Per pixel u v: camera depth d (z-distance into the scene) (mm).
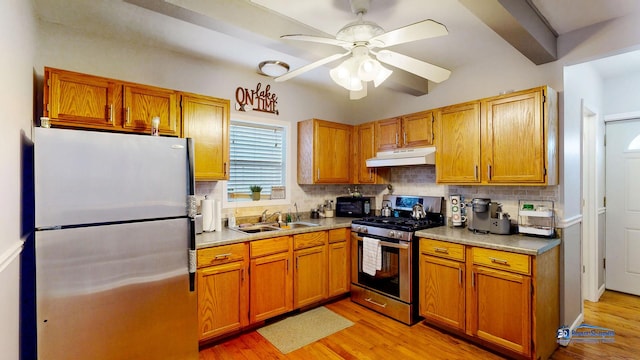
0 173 1191
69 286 1576
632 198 3561
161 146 1865
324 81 3672
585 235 3396
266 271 2748
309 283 3076
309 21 2258
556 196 2525
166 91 2465
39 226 1503
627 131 3566
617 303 3318
